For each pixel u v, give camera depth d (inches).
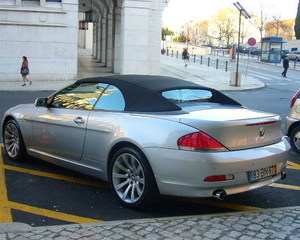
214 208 181.3
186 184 156.0
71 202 183.5
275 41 1883.6
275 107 575.5
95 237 140.6
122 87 191.3
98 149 187.8
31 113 230.5
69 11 931.3
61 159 212.8
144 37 985.5
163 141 160.9
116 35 1120.2
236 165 156.6
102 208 177.0
